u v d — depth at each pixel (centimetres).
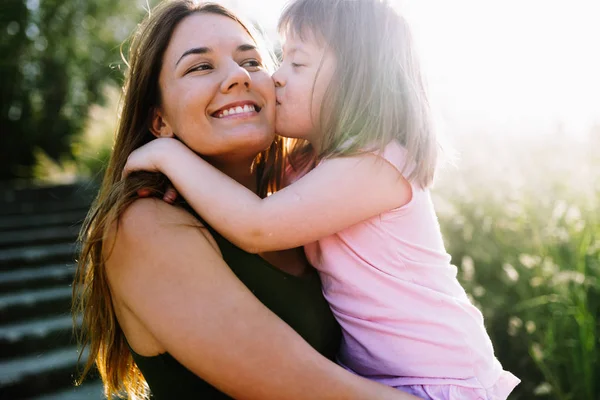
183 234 123
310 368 118
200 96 140
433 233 151
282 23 162
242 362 115
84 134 1055
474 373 144
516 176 345
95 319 143
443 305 145
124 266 122
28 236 587
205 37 145
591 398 237
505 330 285
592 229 293
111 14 1143
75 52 1112
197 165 137
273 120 152
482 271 320
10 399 335
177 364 125
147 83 150
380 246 144
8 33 1054
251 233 132
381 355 144
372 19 150
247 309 118
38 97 1101
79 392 346
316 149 161
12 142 1066
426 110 151
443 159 159
